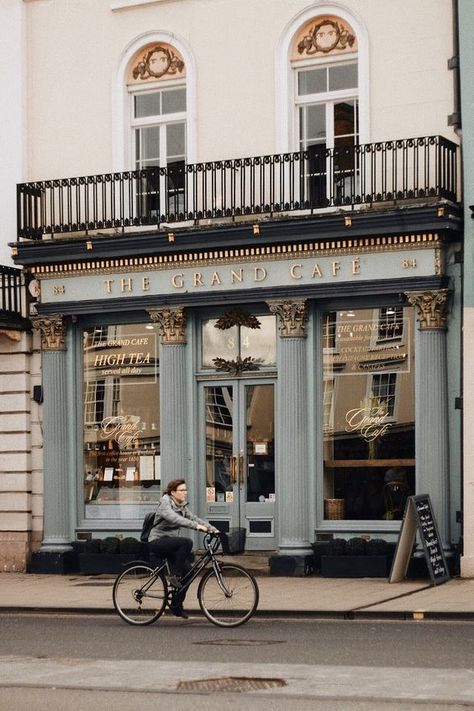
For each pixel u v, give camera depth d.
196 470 24.12
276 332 23.47
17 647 15.18
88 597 20.83
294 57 23.88
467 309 21.81
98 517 25.00
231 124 24.20
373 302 22.83
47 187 24.86
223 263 23.47
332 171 22.92
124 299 24.25
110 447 24.98
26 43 25.88
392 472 22.67
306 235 22.59
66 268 24.67
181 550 17.36
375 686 11.95
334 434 23.12
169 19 24.83
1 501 25.44
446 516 21.97
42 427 25.22
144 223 23.92
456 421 22.12
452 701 11.22
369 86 23.08
